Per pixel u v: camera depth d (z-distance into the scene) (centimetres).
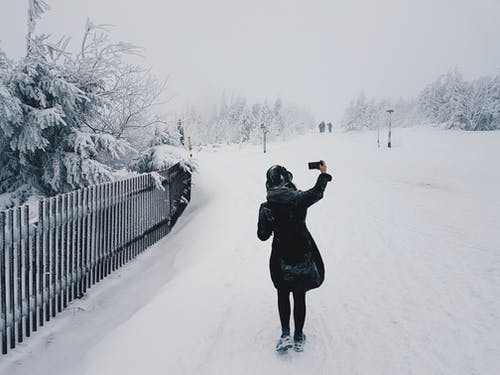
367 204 1273
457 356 393
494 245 796
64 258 555
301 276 392
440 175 2086
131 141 1141
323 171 396
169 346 396
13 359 431
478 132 5344
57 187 809
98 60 897
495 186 1684
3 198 780
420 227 957
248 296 525
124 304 570
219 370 365
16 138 766
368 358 392
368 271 647
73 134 827
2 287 438
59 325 513
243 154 4334
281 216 399
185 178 1227
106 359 378
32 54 793
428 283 592
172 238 908
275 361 385
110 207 685
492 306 508
